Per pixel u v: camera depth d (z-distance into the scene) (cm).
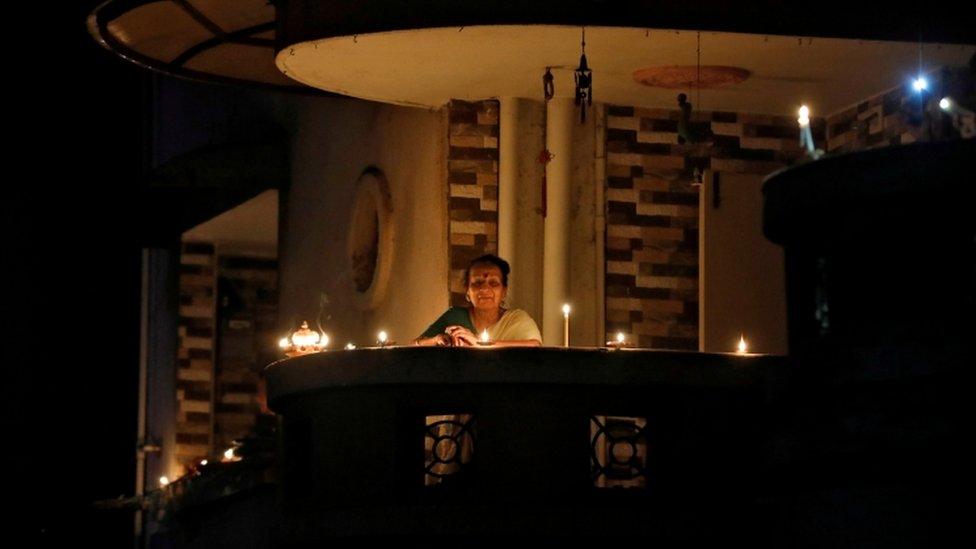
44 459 1955
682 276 1328
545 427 1034
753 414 1048
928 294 797
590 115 1326
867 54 1185
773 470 856
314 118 1666
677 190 1333
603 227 1320
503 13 1119
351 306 1522
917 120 1054
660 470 1039
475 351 1035
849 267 819
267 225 2103
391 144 1433
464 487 1045
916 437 786
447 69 1238
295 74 1256
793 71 1231
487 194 1310
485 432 1038
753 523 1036
